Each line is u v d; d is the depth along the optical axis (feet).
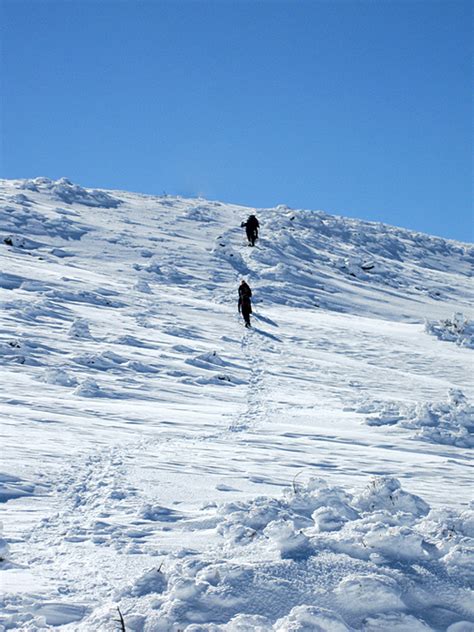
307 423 53.36
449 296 169.07
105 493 28.35
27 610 16.29
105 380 61.62
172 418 49.47
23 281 101.91
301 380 74.49
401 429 53.67
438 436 51.06
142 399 56.24
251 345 91.20
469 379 86.79
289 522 19.76
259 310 117.80
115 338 79.92
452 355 102.32
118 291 109.60
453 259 220.43
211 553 19.77
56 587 17.99
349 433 50.60
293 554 18.51
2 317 81.56
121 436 41.47
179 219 176.76
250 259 151.23
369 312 135.03
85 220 157.48
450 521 21.59
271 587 16.83
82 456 35.12
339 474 35.70
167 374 67.82
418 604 17.06
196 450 39.24
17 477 29.96
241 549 19.56
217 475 32.73
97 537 22.34
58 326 82.33
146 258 138.51
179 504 27.17
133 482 30.35
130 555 20.58
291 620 15.53
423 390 76.59
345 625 15.56
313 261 165.07
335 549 18.84
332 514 21.50
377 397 69.15
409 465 40.24
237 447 41.39
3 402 48.65
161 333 88.28
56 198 172.04
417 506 24.22
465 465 42.34
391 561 18.44
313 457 40.16
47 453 34.96
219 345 87.76
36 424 42.47
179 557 19.86
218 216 188.24
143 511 25.49
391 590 16.78
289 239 172.65
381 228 230.89
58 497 27.84
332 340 102.47
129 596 17.15
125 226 159.94
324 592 16.80
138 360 71.15
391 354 97.76
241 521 22.25
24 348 67.92
